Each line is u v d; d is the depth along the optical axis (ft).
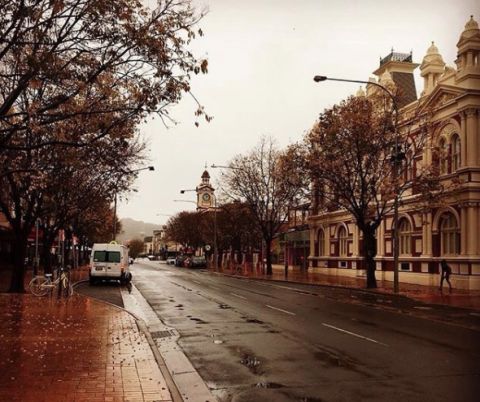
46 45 38.06
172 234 338.13
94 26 37.55
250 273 173.58
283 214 182.80
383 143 97.40
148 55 38.37
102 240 291.99
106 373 29.19
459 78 101.81
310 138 101.86
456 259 100.12
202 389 27.86
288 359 34.94
